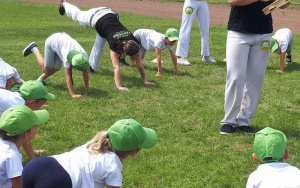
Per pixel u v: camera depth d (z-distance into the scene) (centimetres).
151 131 355
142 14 1725
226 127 557
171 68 862
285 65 912
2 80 507
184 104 650
